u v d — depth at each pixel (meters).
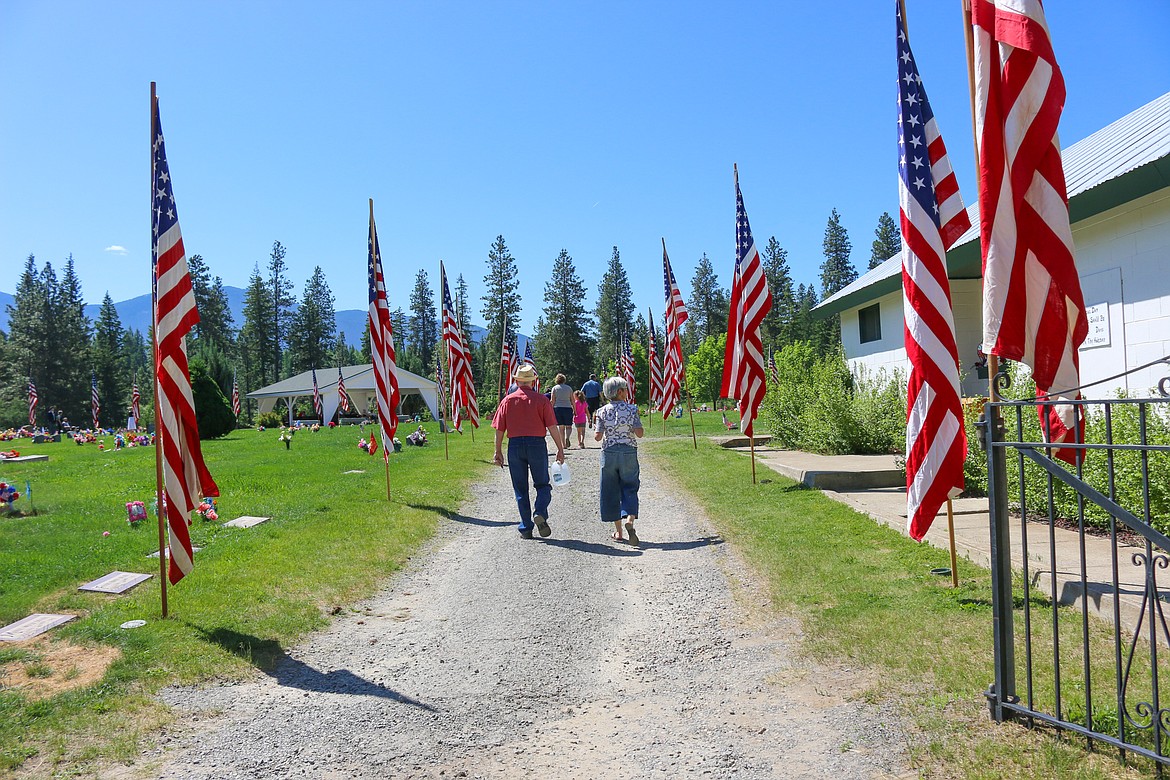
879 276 16.89
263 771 3.65
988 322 4.21
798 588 6.23
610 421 8.80
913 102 5.96
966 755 3.33
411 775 3.61
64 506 10.98
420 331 93.12
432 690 4.72
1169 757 2.93
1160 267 8.80
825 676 4.49
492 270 76.62
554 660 5.23
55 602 6.20
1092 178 9.03
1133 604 4.69
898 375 14.76
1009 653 3.62
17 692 4.43
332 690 4.71
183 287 6.25
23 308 78.25
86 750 3.81
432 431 31.62
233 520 9.51
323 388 51.47
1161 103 12.10
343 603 6.60
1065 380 4.20
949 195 6.36
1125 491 6.79
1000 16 4.25
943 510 8.53
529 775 3.59
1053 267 4.16
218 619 5.83
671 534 9.04
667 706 4.36
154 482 14.27
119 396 77.75
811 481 10.83
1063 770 3.10
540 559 8.16
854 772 3.35
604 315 83.31
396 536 9.00
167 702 4.44
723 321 88.12
